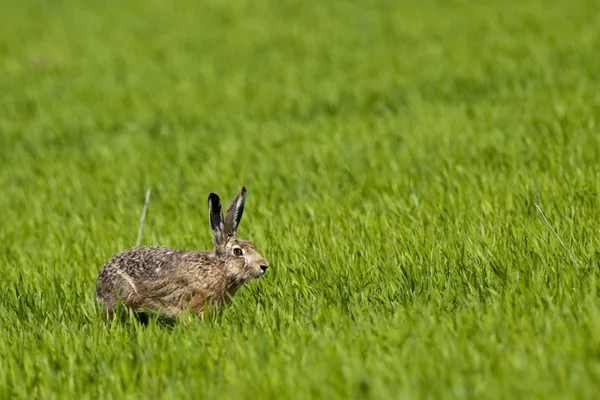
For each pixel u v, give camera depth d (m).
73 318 25.44
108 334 23.52
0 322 25.25
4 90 72.12
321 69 69.81
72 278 28.00
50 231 35.56
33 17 107.94
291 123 53.31
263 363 20.30
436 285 24.52
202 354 21.11
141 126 57.34
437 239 28.67
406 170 39.44
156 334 23.12
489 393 17.25
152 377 20.22
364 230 30.56
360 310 23.25
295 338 21.62
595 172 35.12
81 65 80.19
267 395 18.52
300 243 29.73
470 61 65.31
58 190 42.72
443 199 33.94
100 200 40.06
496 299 22.48
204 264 25.17
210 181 41.16
